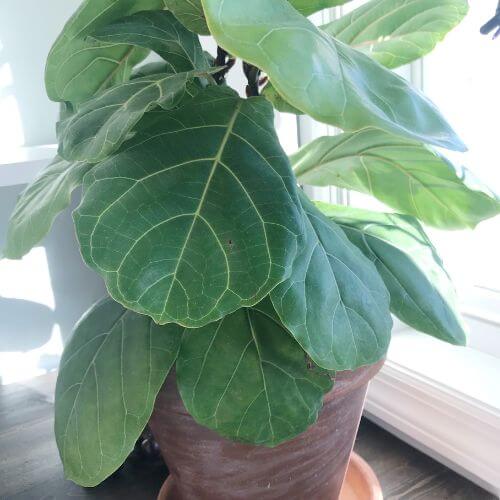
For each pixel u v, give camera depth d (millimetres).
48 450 1063
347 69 444
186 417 625
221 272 482
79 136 556
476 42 1060
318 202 870
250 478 663
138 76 774
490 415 894
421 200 813
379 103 460
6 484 983
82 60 700
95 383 621
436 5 737
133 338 627
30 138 1302
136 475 996
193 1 588
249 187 521
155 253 488
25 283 1339
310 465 679
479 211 765
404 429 1042
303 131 1195
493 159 1092
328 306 550
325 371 600
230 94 616
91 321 696
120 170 528
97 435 597
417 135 437
